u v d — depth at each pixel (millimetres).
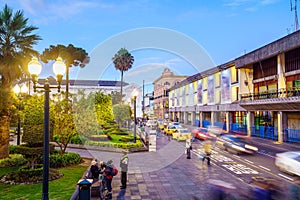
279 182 8562
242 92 26547
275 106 20812
